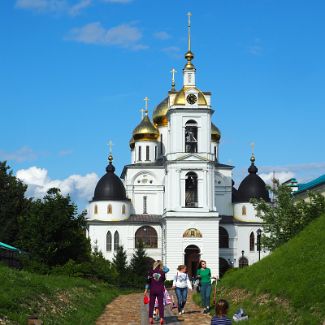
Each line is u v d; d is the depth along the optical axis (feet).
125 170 405.80
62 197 208.33
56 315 91.50
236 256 381.40
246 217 387.75
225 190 394.32
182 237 350.02
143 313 114.83
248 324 88.38
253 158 401.90
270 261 116.26
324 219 118.52
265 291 100.07
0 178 315.58
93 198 391.24
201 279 116.67
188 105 356.59
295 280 93.50
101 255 321.32
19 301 86.89
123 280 304.50
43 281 117.60
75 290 129.29
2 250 204.03
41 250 200.64
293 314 83.20
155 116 414.82
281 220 222.89
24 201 314.55
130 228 383.04
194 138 359.87
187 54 365.61
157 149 410.93
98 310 115.96
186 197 358.43
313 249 104.27
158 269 99.71
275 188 246.68
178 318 105.50
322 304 80.02
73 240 208.33
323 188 297.74
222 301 65.72
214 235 351.05
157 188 397.60
